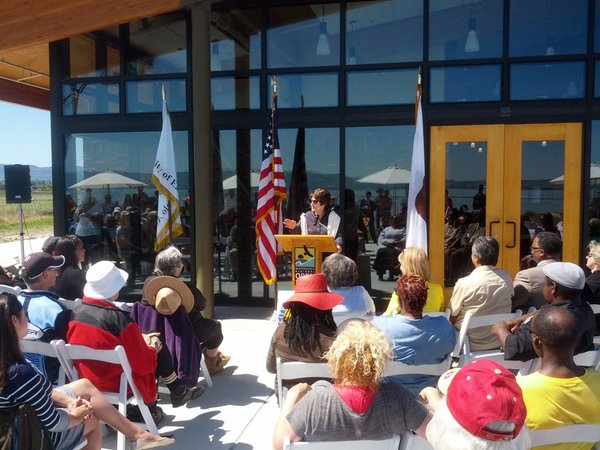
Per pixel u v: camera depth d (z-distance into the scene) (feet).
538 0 21.40
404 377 10.14
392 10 22.39
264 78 23.31
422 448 7.55
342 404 7.22
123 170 24.49
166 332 13.66
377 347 7.39
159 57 23.99
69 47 24.54
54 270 12.88
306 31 23.03
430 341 9.88
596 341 12.18
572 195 21.22
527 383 7.43
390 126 22.49
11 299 8.62
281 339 10.66
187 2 20.83
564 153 21.22
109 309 11.66
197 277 21.67
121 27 24.16
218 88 23.79
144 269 24.66
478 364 5.94
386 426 7.25
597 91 21.02
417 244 19.21
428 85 22.09
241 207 24.04
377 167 22.67
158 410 13.33
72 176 24.86
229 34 23.67
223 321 22.06
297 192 23.27
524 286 13.82
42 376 8.48
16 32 22.97
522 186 21.54
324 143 23.03
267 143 20.94
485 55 21.77
